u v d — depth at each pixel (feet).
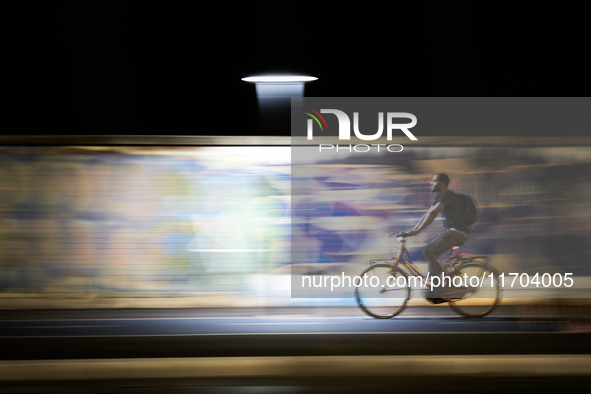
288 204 35.83
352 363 19.93
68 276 35.29
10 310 34.45
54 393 18.03
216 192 35.76
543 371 19.93
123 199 35.60
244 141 35.81
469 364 19.94
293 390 18.20
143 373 19.75
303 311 32.83
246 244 35.63
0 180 35.27
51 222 35.37
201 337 25.25
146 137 35.63
